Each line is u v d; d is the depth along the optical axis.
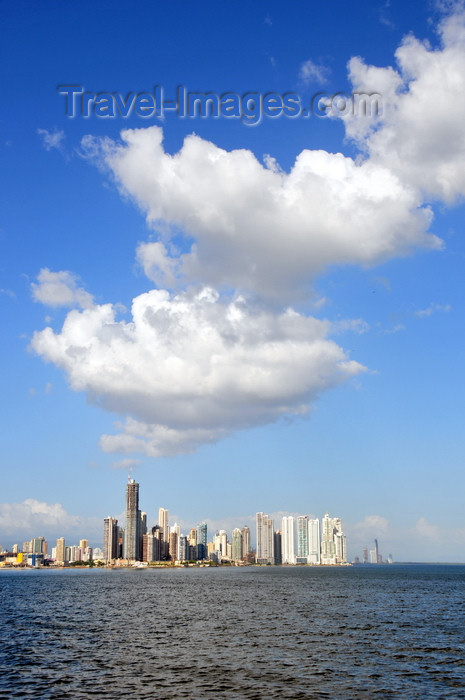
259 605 130.00
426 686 51.84
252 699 47.53
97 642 74.75
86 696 48.38
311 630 85.81
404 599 151.00
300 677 54.88
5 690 50.44
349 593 175.50
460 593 179.38
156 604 134.00
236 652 67.31
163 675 55.62
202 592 179.50
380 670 58.03
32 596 166.00
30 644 73.44
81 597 159.88
